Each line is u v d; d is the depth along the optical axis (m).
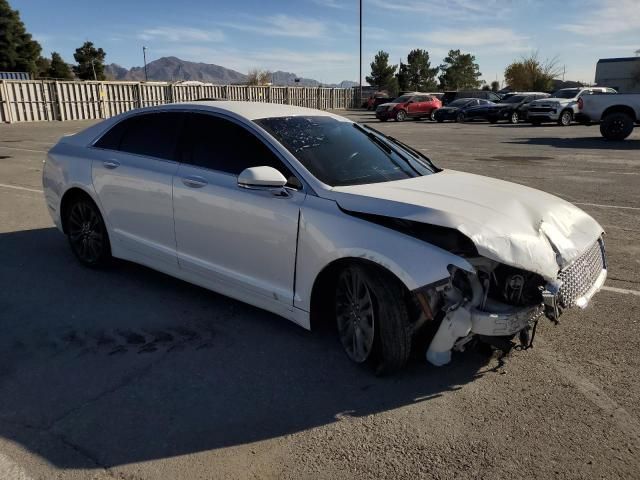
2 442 2.71
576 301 3.23
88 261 5.18
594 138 18.84
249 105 4.38
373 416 2.95
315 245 3.37
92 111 29.94
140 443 2.72
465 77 82.81
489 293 3.14
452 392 3.17
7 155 13.62
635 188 9.16
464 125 27.98
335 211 3.35
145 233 4.54
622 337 3.81
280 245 3.58
